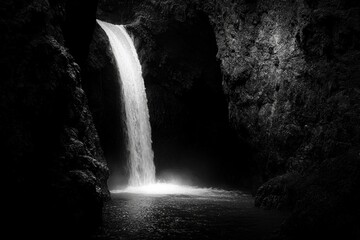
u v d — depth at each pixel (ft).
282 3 56.59
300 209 29.14
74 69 34.55
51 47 29.76
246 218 39.40
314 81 51.52
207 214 41.45
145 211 42.09
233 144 74.49
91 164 32.68
